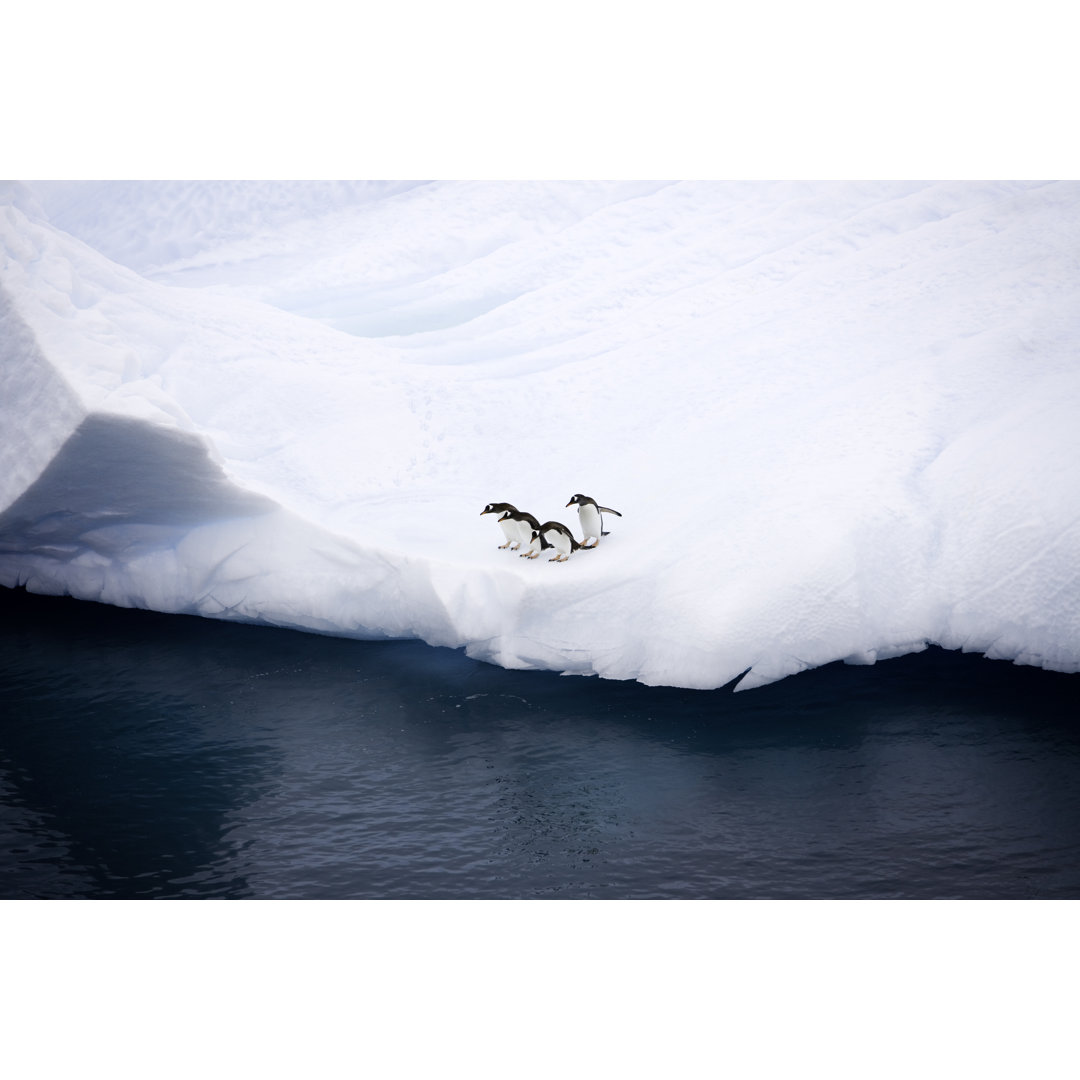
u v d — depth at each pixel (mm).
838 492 14773
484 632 14531
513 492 17047
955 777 11812
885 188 23141
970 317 17875
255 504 15812
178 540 16547
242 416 18781
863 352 17875
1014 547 13789
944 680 13609
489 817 11547
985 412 15859
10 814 11781
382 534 16016
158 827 11531
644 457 16938
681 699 13570
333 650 15469
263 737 13258
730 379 18094
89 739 13289
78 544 16953
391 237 28281
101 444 14414
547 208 28000
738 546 14289
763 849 10867
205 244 30812
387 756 12750
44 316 15344
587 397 18531
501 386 19109
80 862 10961
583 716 13375
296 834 11367
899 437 15648
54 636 16125
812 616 13664
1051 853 10617
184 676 14820
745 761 12297
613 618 14188
